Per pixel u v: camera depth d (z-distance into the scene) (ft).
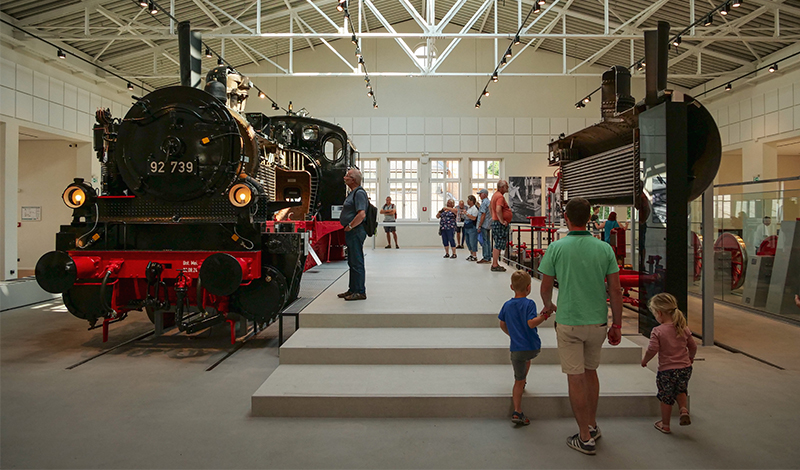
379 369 12.09
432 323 14.53
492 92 52.95
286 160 27.40
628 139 19.48
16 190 30.73
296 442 9.18
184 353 15.14
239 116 18.66
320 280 22.72
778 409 10.93
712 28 34.63
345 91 52.85
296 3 41.06
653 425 10.00
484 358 12.45
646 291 15.88
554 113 52.95
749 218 24.59
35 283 26.14
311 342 12.91
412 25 53.57
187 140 14.97
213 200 15.05
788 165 54.19
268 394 10.43
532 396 10.33
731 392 12.01
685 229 14.64
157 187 14.99
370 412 10.38
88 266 14.47
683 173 14.65
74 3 30.71
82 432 9.57
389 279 22.65
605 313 8.93
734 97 46.11
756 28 34.53
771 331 18.65
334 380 11.31
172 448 8.93
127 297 15.89
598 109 52.80
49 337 17.44
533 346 9.78
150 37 32.27
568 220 9.42
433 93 53.11
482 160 53.93
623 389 10.77
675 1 35.45
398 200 53.67
